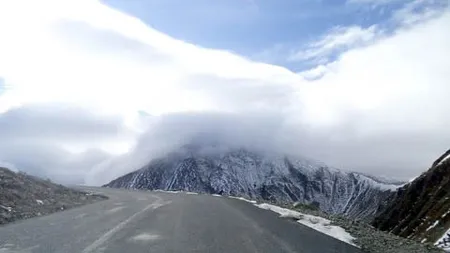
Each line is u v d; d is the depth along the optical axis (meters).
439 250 12.39
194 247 10.82
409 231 103.00
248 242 11.88
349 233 14.74
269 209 24.34
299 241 12.45
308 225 16.56
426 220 98.56
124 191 51.88
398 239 13.92
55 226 14.06
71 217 17.11
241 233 13.74
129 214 19.38
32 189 22.89
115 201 29.42
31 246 10.30
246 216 19.89
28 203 19.30
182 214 20.22
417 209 112.94
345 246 11.91
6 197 18.45
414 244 12.98
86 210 20.70
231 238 12.55
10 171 25.02
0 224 14.27
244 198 38.03
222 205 27.27
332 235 14.05
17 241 10.95
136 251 10.08
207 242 11.66
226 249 10.66
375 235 14.44
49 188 26.72
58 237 11.73
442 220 88.88
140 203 27.92
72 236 11.97
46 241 11.03
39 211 18.16
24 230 12.98
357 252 11.06
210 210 22.98
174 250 10.34
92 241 11.23
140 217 18.16
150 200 32.06
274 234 13.77
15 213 16.42
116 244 10.92
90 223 15.24
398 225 115.38
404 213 119.62
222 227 15.29
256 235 13.38
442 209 95.88
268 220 18.23
